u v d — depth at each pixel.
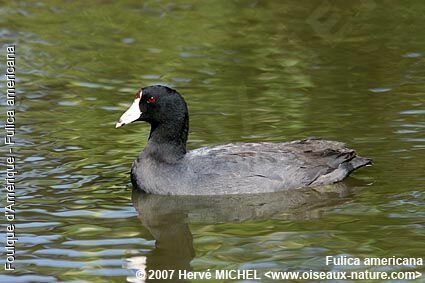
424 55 21.56
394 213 13.46
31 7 25.64
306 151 15.02
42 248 12.46
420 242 12.37
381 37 23.05
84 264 11.98
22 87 19.67
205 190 14.59
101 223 13.41
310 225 13.23
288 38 23.16
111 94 19.22
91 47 22.50
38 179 14.95
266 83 19.81
